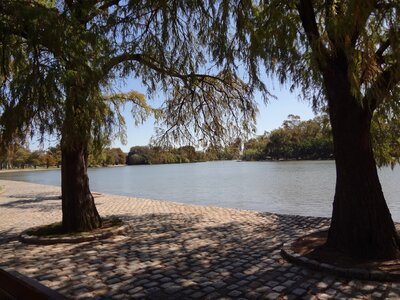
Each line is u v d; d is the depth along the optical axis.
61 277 6.28
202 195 25.84
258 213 12.81
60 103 7.18
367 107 6.45
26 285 2.63
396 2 5.09
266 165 76.94
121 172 79.50
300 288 5.38
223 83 10.38
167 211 14.17
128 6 7.50
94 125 8.42
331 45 5.72
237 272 6.24
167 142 11.44
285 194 23.78
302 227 10.04
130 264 6.92
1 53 7.12
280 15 5.94
